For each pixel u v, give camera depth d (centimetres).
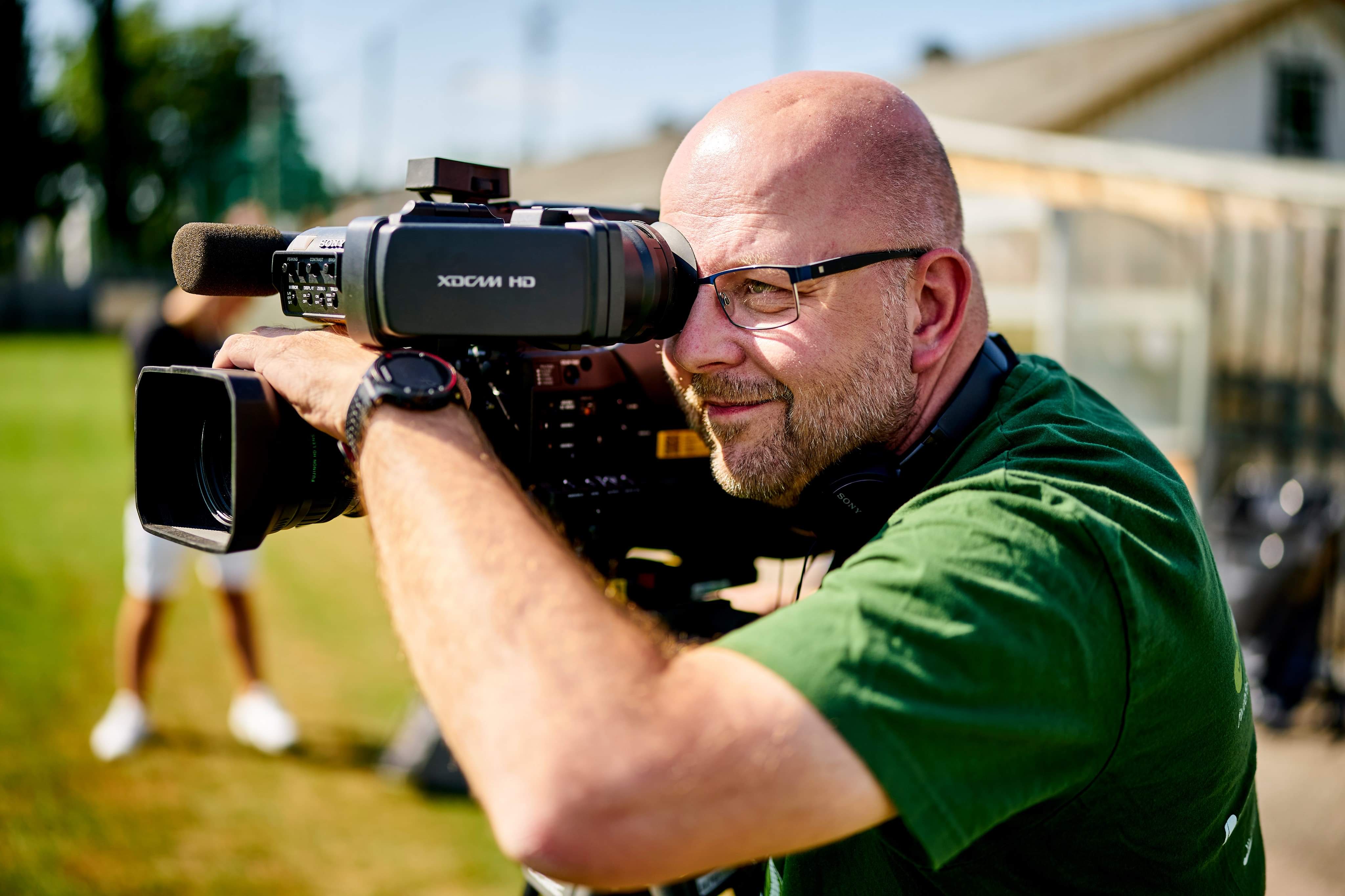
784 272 114
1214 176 589
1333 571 447
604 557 144
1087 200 654
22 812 341
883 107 120
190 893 296
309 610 595
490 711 85
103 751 386
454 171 130
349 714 438
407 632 93
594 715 83
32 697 441
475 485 96
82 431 1249
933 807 84
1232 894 118
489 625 87
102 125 3275
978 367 125
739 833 82
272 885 303
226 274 123
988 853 102
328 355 111
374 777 380
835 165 115
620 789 81
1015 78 1496
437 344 112
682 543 150
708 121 124
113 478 974
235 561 400
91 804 349
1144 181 622
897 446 126
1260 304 642
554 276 109
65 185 4141
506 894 303
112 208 3228
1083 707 91
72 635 527
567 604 88
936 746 84
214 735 412
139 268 3244
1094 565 94
